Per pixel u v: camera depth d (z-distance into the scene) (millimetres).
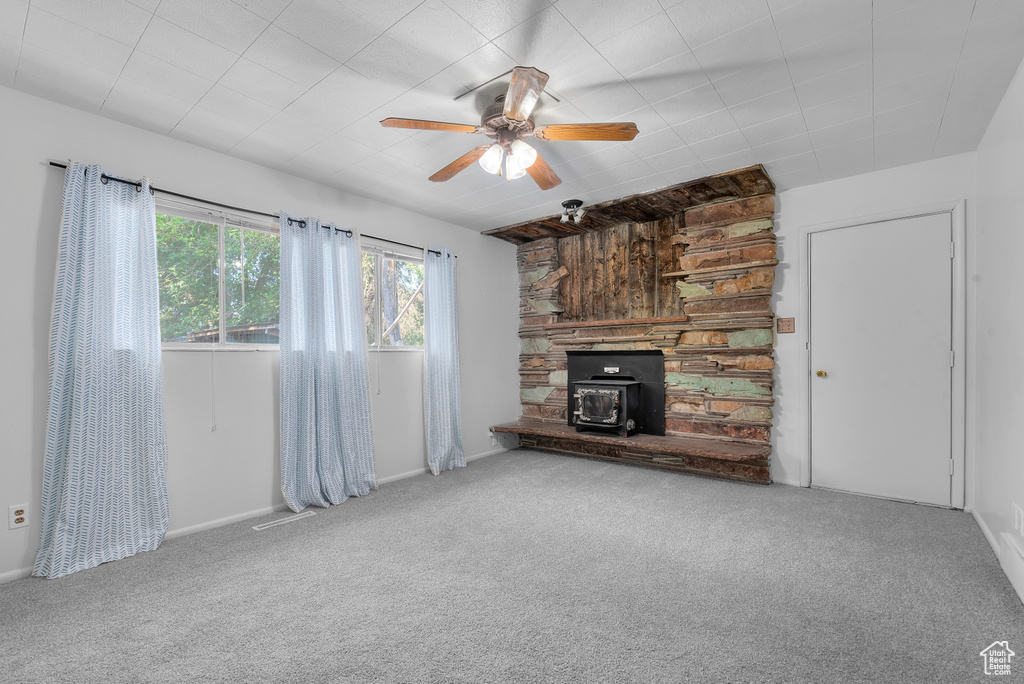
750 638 1862
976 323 3293
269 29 2064
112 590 2324
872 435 3760
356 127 2967
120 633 1952
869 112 2832
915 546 2748
